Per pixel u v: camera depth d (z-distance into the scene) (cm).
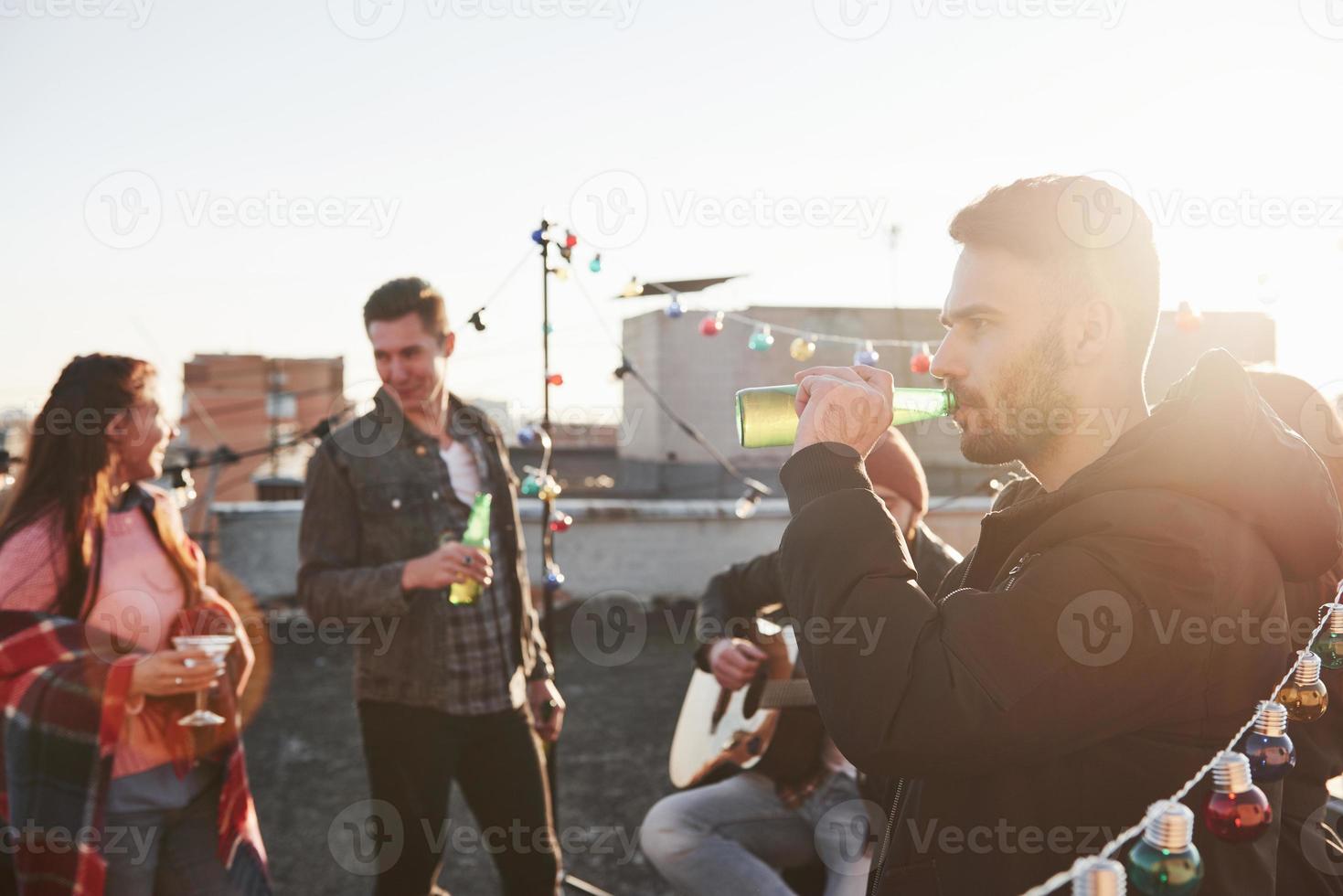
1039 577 88
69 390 209
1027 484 123
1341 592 109
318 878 359
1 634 195
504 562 270
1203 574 86
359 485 260
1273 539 92
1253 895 90
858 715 87
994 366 100
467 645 254
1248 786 84
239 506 948
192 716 207
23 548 200
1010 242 99
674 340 1844
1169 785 88
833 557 92
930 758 86
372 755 249
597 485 1823
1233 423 90
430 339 266
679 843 227
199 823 213
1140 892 79
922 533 235
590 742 542
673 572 1053
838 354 1734
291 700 639
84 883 192
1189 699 88
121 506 220
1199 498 90
